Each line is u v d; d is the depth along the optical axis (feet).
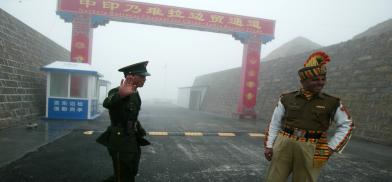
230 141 25.18
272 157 8.13
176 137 25.95
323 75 7.34
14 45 32.01
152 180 12.96
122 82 8.04
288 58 53.42
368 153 22.00
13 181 11.77
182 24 45.73
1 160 14.78
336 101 7.39
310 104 7.52
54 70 33.55
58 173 13.15
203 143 23.45
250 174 14.67
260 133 31.32
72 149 18.19
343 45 40.19
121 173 8.27
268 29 49.75
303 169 7.43
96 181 12.29
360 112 32.63
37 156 15.97
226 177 13.97
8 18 31.58
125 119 8.32
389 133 27.53
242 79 51.11
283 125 8.09
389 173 15.98
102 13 42.45
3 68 27.84
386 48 31.73
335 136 7.26
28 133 23.21
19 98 30.09
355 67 35.96
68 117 34.40
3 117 25.53
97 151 17.93
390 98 28.86
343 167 16.98
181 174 14.12
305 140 7.39
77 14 41.73
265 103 56.39
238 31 48.44
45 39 44.65
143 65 8.30
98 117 40.68
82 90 34.94
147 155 17.94
